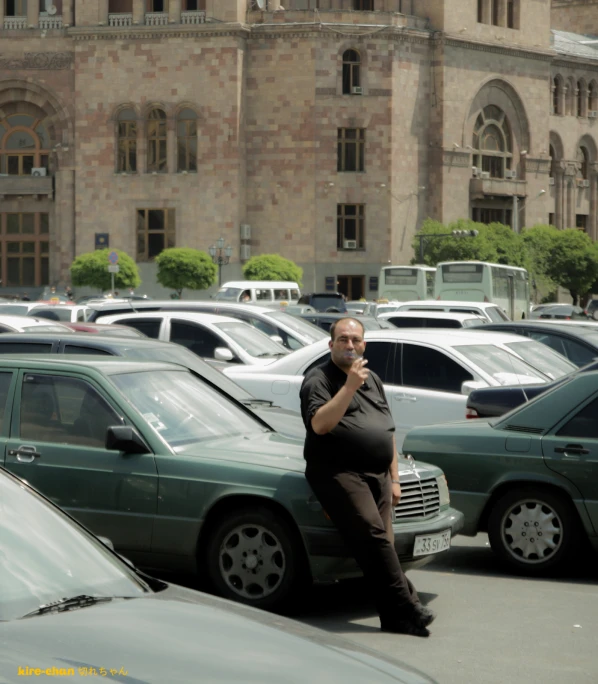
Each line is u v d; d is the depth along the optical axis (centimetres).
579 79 11538
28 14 9688
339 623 1065
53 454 1134
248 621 591
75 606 585
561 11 14025
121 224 9550
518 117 10469
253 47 9456
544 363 1881
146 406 1145
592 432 1257
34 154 9844
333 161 9431
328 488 1004
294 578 1065
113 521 1109
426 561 1125
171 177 9444
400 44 9500
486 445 1291
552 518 1268
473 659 955
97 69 9525
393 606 1019
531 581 1259
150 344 1638
